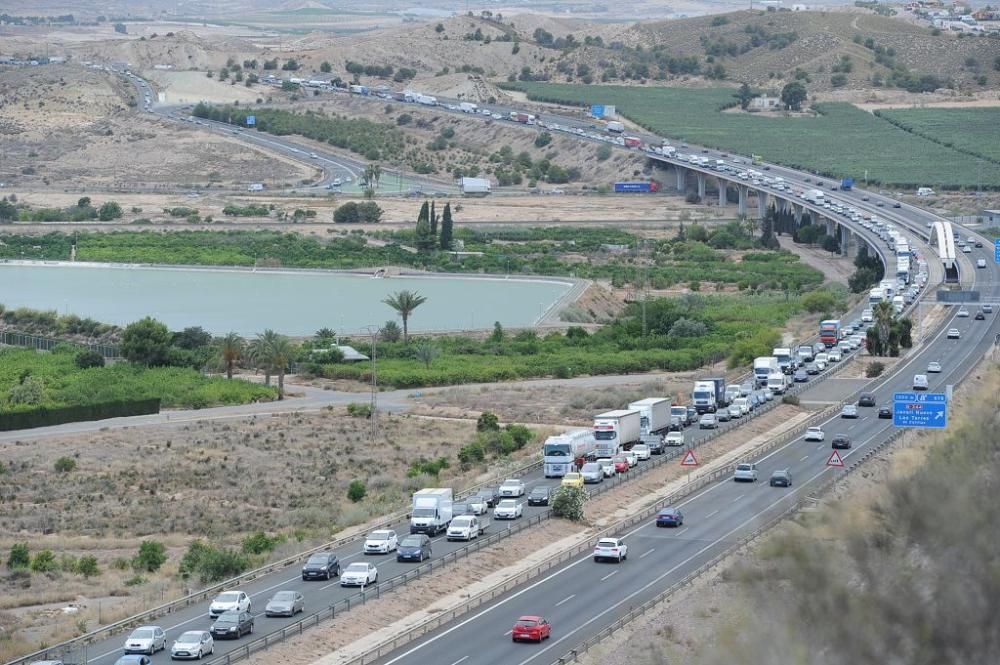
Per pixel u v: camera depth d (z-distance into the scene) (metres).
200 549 199.25
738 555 170.75
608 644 147.38
